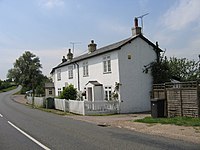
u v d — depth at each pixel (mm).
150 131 13391
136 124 16078
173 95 18781
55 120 20281
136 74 27531
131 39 27281
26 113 27109
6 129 15609
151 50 28578
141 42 28062
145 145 9945
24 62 101688
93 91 29297
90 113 25141
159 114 19125
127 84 26984
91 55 31406
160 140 10875
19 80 98188
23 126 16797
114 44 30812
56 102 32875
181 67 40625
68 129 15039
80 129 14953
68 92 31781
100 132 13648
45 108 34406
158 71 28203
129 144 10250
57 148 9953
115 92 26859
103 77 29375
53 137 12445
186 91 17672
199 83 16891
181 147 9406
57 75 46500
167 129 13484
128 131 13828
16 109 32781
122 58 26938
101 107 25625
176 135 11852
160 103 19219
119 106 26234
